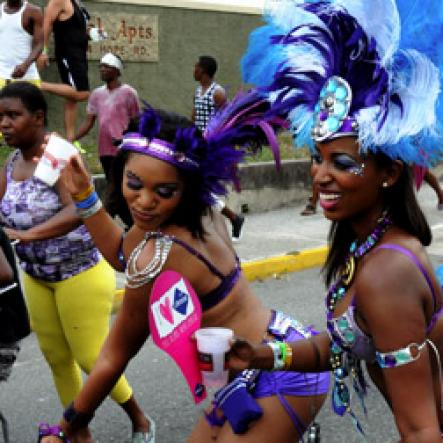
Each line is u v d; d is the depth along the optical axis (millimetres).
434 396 2002
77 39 9695
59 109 10820
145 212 2436
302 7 2066
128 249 2688
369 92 1860
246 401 2447
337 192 1916
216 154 2445
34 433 4227
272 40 2146
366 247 1961
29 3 9719
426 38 1874
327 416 4406
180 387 4859
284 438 2484
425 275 1868
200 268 2469
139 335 2568
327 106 1915
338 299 2049
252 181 10094
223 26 12312
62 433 2646
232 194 9891
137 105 8047
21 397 4707
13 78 9039
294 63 2057
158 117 2396
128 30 11328
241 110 2484
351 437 4180
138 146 2414
